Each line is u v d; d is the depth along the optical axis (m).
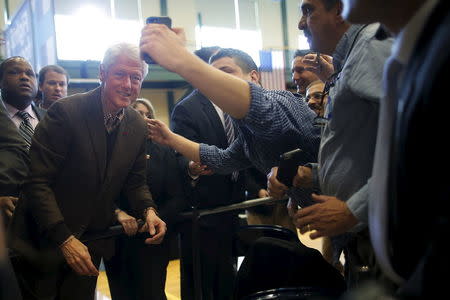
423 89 0.63
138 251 2.35
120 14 11.03
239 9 12.75
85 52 10.41
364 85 1.12
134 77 1.92
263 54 11.69
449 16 0.62
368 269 1.22
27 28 7.06
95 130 1.88
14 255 1.84
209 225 2.41
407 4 0.77
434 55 0.62
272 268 1.45
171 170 2.42
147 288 2.32
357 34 1.24
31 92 2.67
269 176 1.46
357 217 1.10
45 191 1.80
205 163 1.93
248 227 1.83
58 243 1.78
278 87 11.76
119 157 1.95
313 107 1.88
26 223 1.89
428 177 0.64
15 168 2.10
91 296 2.04
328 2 1.29
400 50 0.73
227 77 1.38
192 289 2.45
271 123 1.47
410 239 0.70
